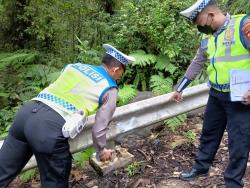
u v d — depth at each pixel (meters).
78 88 2.76
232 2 6.78
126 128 3.89
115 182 3.63
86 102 2.74
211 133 3.47
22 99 5.41
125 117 3.87
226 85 2.95
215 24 2.89
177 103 4.36
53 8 6.83
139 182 3.61
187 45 6.27
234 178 3.15
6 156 2.83
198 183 3.62
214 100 3.29
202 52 3.29
